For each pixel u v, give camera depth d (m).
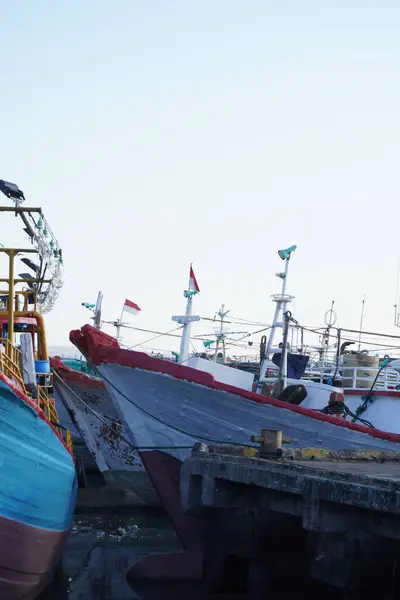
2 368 9.81
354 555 10.13
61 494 11.35
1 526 9.74
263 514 12.31
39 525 10.55
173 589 12.25
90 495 18.78
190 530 12.94
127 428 13.85
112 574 13.05
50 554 11.15
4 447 9.70
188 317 16.94
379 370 16.64
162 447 13.75
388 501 8.08
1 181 11.23
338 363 18.44
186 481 11.66
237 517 12.24
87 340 13.84
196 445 12.30
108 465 19.05
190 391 13.52
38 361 12.55
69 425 20.81
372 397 16.28
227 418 13.64
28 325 13.23
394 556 10.68
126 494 18.89
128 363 13.47
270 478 9.87
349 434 13.91
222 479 10.96
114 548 14.91
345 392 16.64
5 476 9.75
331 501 8.88
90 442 19.17
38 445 10.43
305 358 18.78
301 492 9.28
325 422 13.86
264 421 13.73
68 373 19.23
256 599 11.97
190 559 12.53
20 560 10.17
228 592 12.08
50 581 11.93
